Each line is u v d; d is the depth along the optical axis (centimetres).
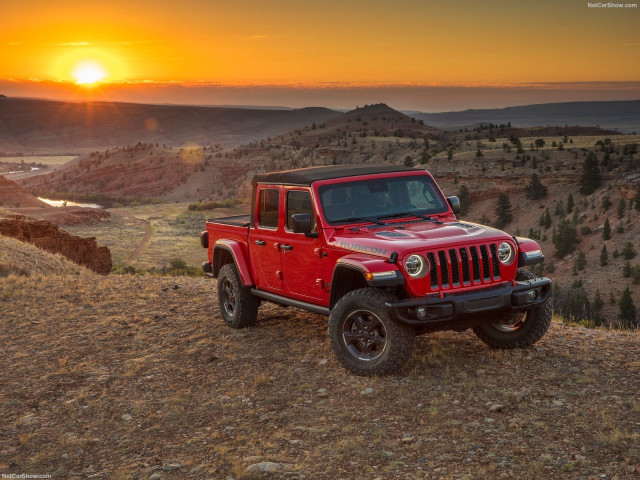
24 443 520
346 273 628
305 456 454
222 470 444
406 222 668
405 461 430
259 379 609
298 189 680
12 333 892
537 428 462
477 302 566
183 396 601
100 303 1057
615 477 379
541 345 670
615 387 532
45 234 3697
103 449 502
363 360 600
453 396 537
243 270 784
